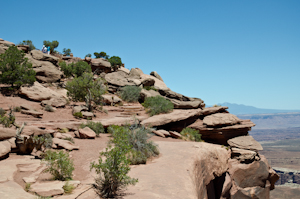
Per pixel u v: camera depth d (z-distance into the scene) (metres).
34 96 29.36
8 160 11.99
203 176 17.28
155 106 35.41
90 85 33.69
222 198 23.19
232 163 26.61
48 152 13.43
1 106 24.41
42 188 8.44
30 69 32.03
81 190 8.80
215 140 32.56
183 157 16.59
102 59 57.31
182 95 45.53
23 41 49.12
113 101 39.28
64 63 43.75
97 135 22.97
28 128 17.09
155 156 16.84
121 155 9.17
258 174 27.36
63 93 36.06
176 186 10.40
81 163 13.52
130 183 9.31
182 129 32.84
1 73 30.42
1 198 6.62
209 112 34.75
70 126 23.20
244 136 31.78
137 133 17.05
